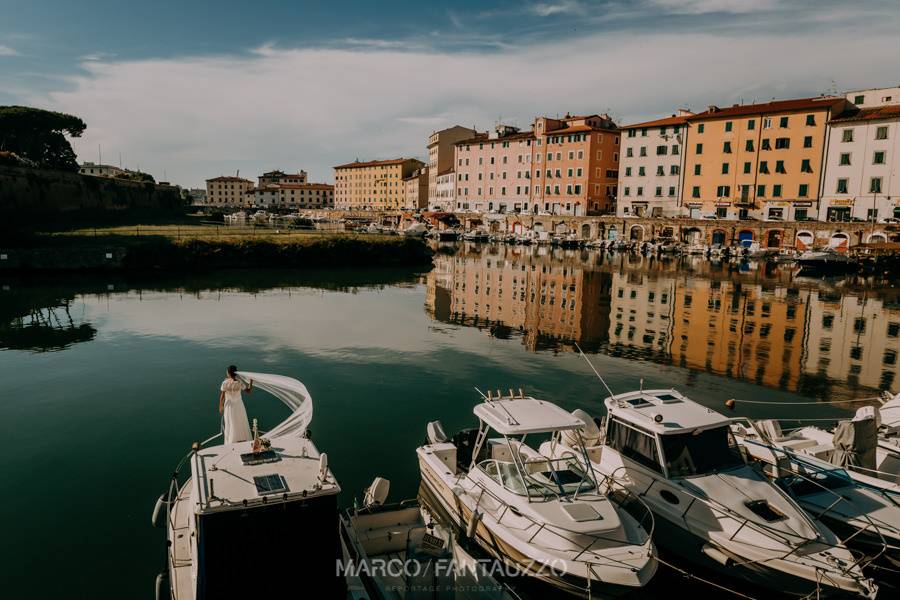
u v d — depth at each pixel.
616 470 10.84
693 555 9.46
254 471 8.09
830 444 12.45
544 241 92.25
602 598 8.26
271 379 18.22
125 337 25.38
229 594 7.17
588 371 20.80
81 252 47.56
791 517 9.26
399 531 9.30
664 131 88.00
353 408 16.47
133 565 9.26
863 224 65.25
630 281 48.38
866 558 9.17
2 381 19.00
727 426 10.93
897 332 28.88
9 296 35.97
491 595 7.86
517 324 29.59
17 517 10.66
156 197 109.81
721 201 82.19
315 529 7.55
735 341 26.44
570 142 101.88
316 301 36.25
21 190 66.00
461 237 104.38
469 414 16.08
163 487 11.88
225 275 48.94
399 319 30.44
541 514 9.09
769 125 77.12
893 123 67.06
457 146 122.75
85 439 14.34
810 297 40.53
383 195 168.00
